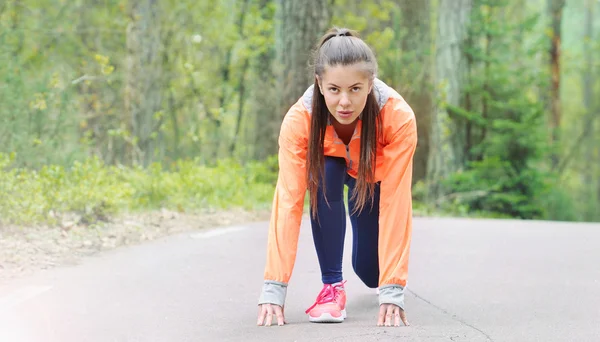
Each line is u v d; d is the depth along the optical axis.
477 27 14.97
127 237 6.02
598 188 31.06
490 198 13.79
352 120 3.34
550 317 3.78
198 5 14.83
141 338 3.32
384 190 3.56
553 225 7.62
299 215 3.58
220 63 16.31
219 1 15.06
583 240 6.41
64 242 5.56
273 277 3.54
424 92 15.45
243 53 14.96
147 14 12.11
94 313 3.74
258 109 14.06
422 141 15.57
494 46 15.37
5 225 5.75
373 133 3.49
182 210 7.86
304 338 3.25
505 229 7.16
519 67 15.63
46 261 4.95
